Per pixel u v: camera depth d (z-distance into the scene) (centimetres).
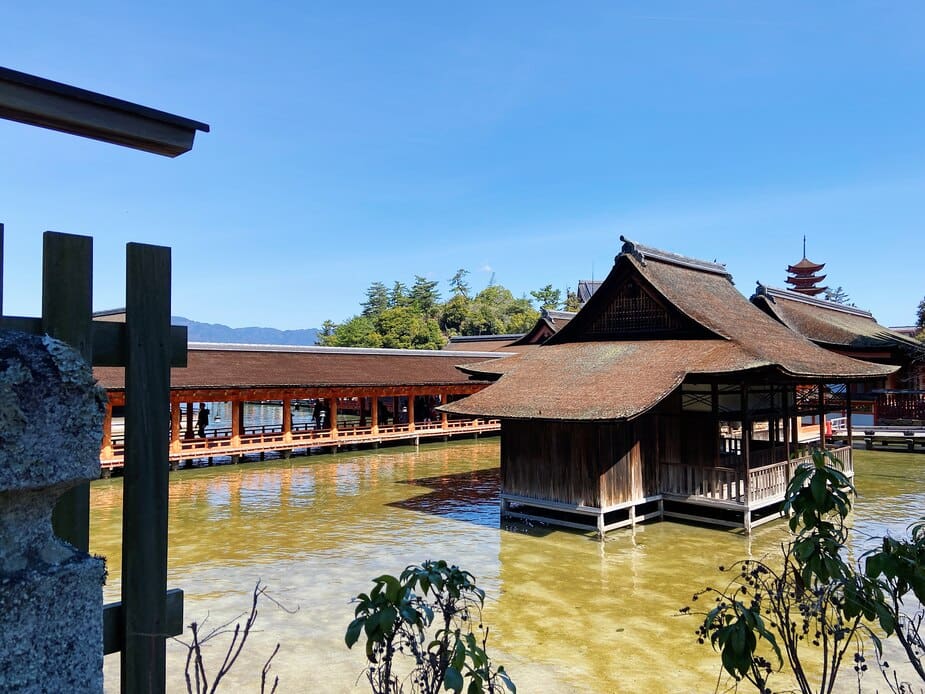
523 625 930
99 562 158
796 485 308
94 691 154
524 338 4191
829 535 311
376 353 3281
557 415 1323
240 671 777
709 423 1488
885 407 3192
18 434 134
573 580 1127
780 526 1479
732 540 1373
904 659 786
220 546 1344
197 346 2581
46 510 149
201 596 1044
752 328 1781
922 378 3347
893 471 2264
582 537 1400
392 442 3133
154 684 216
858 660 329
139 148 230
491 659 817
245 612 972
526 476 1513
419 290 8762
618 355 1623
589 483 1396
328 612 973
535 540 1383
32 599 141
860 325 3703
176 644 848
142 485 217
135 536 214
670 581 1121
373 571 1176
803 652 812
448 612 353
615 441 1424
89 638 154
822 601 321
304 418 5122
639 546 1333
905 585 310
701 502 1470
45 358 141
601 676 773
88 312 204
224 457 2666
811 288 5462
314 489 1981
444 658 327
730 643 299
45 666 143
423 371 3241
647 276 1697
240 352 2708
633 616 964
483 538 1402
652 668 794
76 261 202
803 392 2728
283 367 2697
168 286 227
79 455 146
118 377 1980
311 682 752
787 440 1577
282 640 870
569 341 1908
